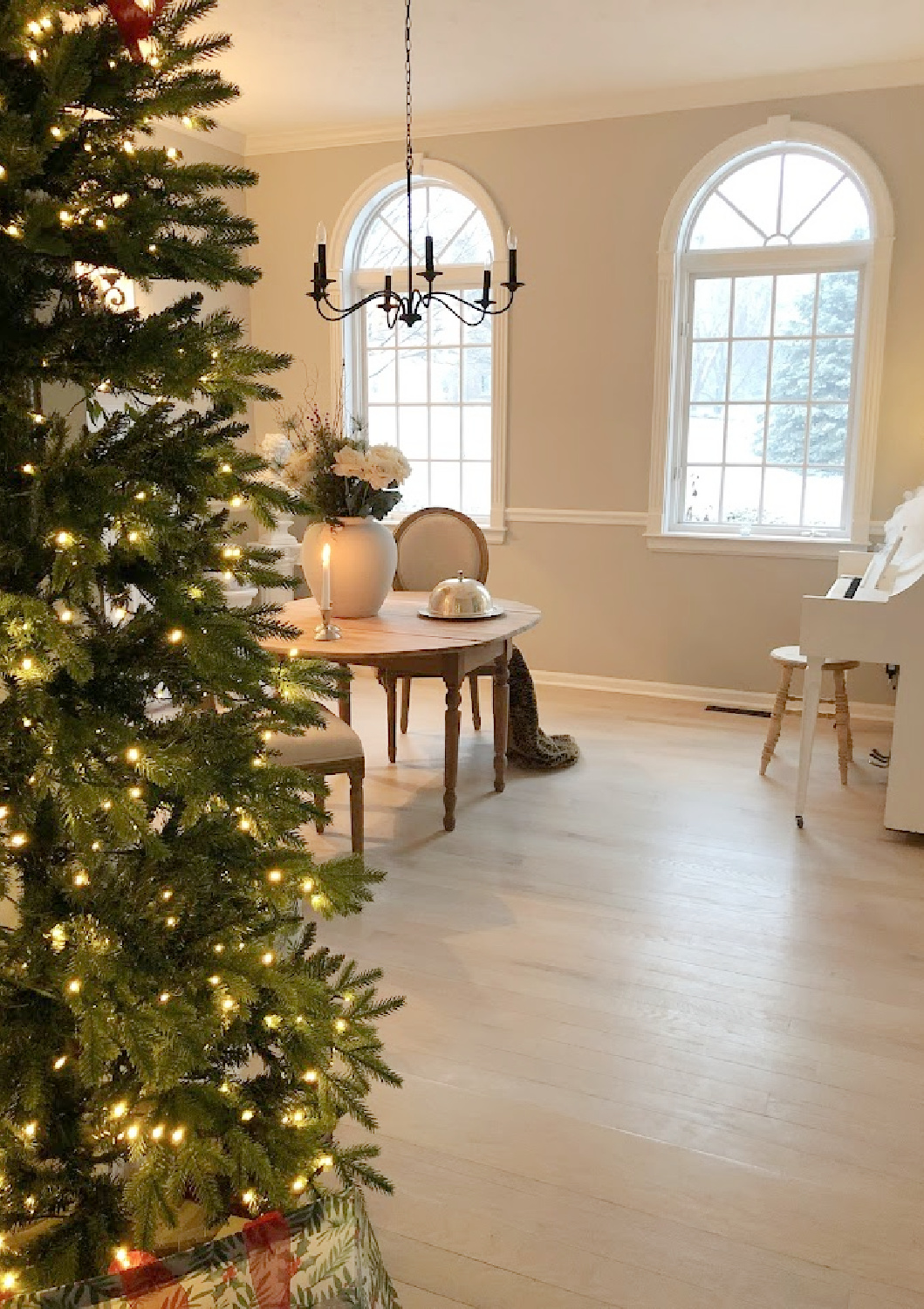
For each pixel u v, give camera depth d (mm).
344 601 3420
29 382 1226
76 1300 1132
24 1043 1173
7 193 1020
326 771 2809
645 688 5074
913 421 4395
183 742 1318
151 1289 1154
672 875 2961
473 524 4117
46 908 1229
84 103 1124
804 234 4547
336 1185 1539
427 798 3596
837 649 3178
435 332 5270
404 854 3107
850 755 3867
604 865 3033
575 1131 1874
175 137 4805
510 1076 2033
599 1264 1570
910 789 3154
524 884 2902
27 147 1005
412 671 3730
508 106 4723
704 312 4770
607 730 4453
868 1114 1923
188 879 1297
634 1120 1905
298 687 1385
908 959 2486
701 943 2562
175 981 1211
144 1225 1133
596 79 4348
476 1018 2230
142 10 1111
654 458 4840
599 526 5020
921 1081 2020
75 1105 1273
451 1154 1812
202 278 1198
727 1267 1566
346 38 3877
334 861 1472
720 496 4906
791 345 4656
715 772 3883
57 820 1220
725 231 4672
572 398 4953
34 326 1109
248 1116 1272
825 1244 1610
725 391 4797
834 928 2646
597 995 2326
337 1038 1384
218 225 1209
